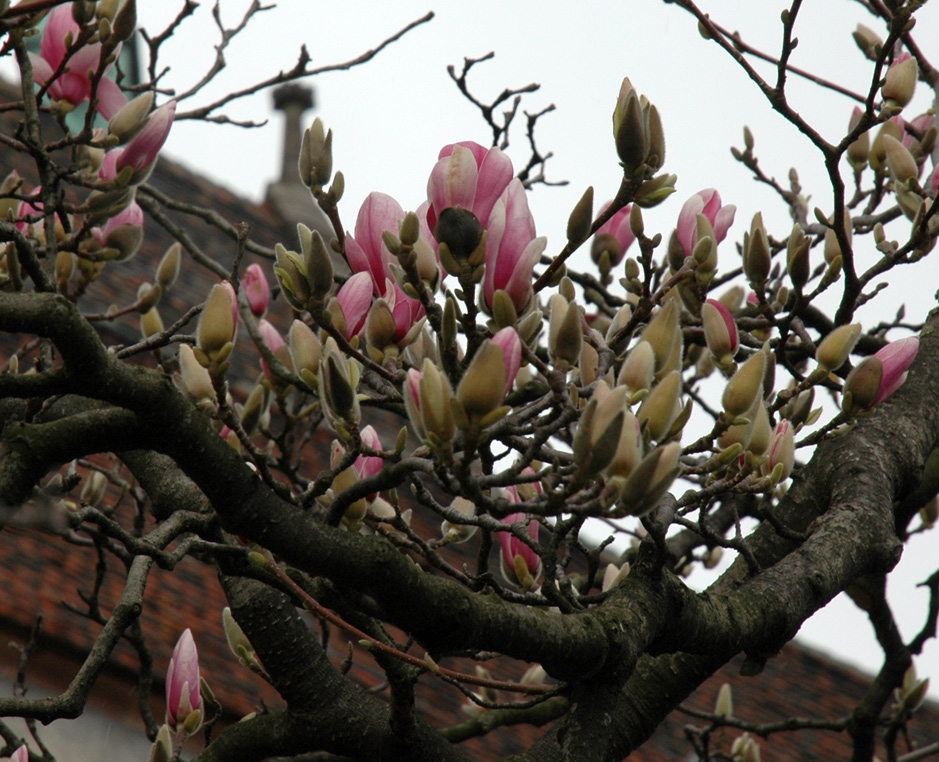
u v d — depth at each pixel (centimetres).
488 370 264
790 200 680
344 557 305
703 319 354
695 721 1130
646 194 337
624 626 346
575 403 305
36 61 439
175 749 445
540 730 986
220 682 806
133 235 485
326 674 430
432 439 276
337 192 348
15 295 277
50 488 409
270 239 1523
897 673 615
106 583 837
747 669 404
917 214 473
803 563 411
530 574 418
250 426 409
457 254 307
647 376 307
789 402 456
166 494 428
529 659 334
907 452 478
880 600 588
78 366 282
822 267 623
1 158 1230
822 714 1273
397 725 407
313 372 330
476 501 285
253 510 300
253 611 427
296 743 430
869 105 438
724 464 347
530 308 324
